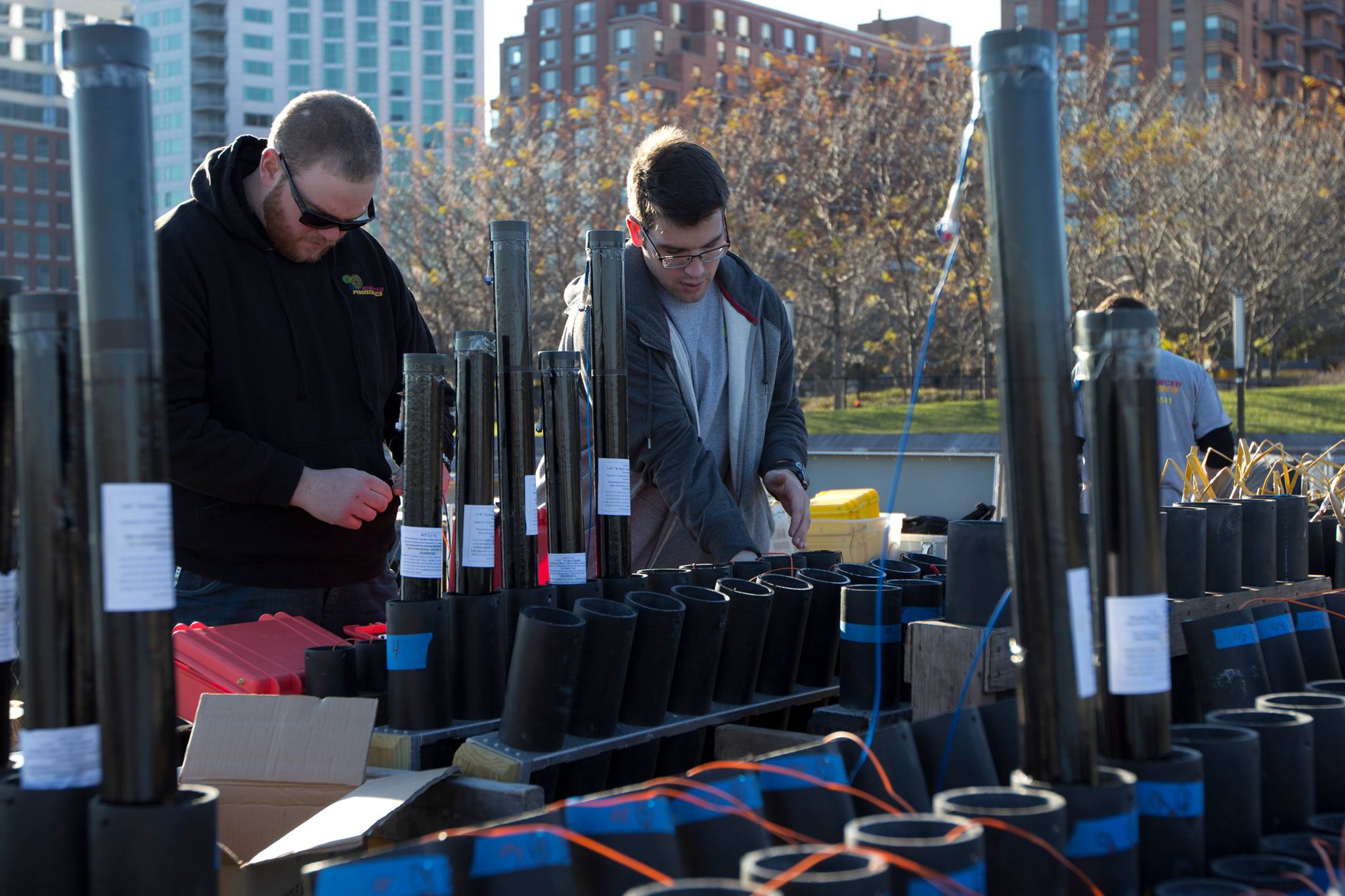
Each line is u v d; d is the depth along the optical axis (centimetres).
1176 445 425
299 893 153
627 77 8088
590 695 167
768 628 198
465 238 2777
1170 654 192
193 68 9606
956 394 3353
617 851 104
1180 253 3147
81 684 107
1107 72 3150
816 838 112
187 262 242
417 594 173
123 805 101
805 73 3148
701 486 262
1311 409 2409
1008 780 139
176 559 258
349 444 267
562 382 194
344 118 237
